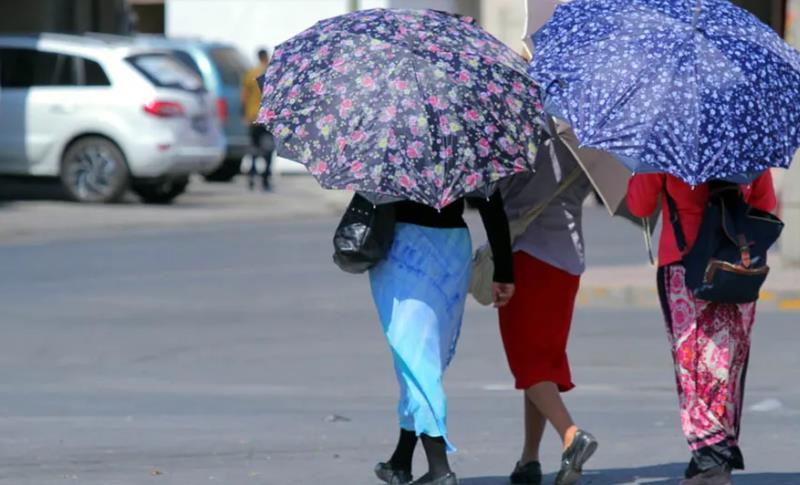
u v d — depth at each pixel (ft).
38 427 92.12
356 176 62.34
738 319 68.03
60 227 211.61
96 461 81.71
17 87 240.53
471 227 214.69
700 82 63.41
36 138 239.50
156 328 134.92
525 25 73.26
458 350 125.39
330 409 99.86
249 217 235.61
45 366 117.08
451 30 66.08
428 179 62.44
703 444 68.03
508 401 103.04
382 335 132.67
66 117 238.27
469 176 62.85
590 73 64.23
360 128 62.90
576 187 73.87
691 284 67.00
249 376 113.70
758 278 66.39
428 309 67.05
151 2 455.22
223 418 95.96
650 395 105.40
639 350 124.47
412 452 72.23
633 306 149.18
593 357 121.49
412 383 67.26
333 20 67.62
